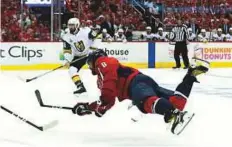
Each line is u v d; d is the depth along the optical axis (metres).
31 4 22.09
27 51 19.77
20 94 12.13
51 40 20.80
